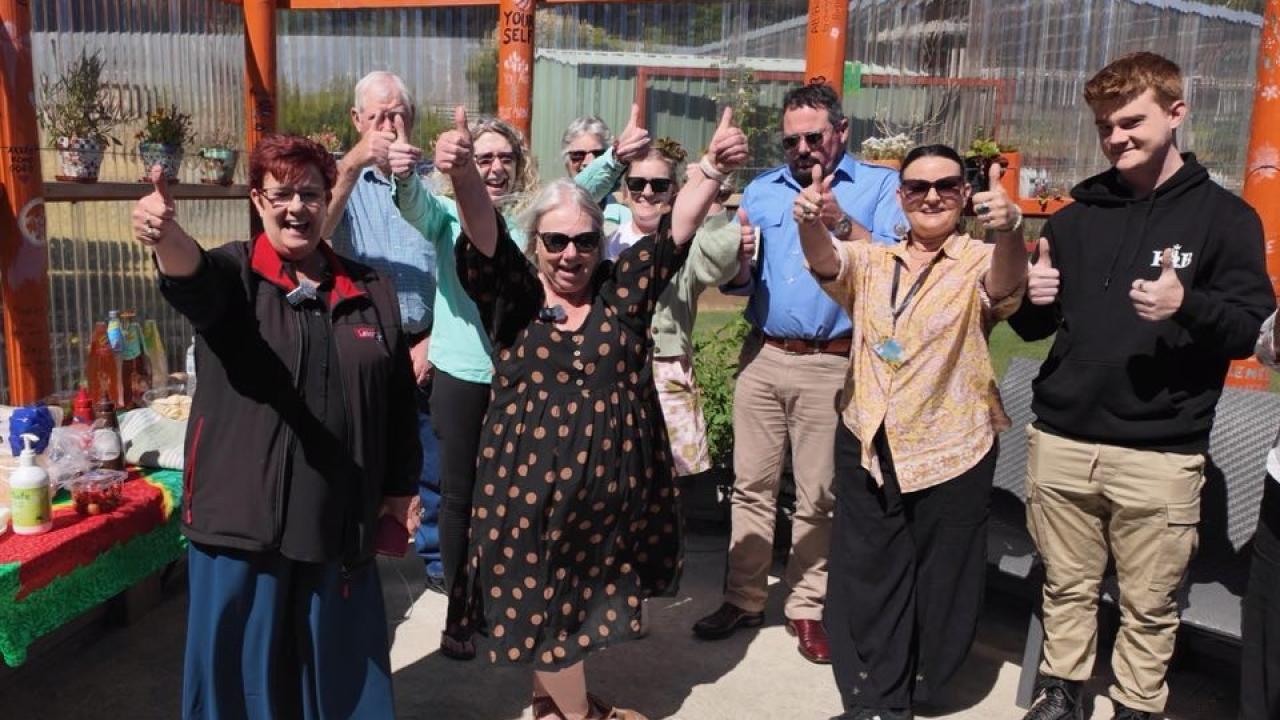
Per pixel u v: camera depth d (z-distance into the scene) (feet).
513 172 12.16
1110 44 22.36
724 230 11.20
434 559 13.76
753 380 12.22
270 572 8.47
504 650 9.21
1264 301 8.77
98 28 16.21
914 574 10.43
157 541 10.82
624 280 9.52
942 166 9.77
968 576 10.30
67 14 15.55
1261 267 8.87
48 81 15.30
